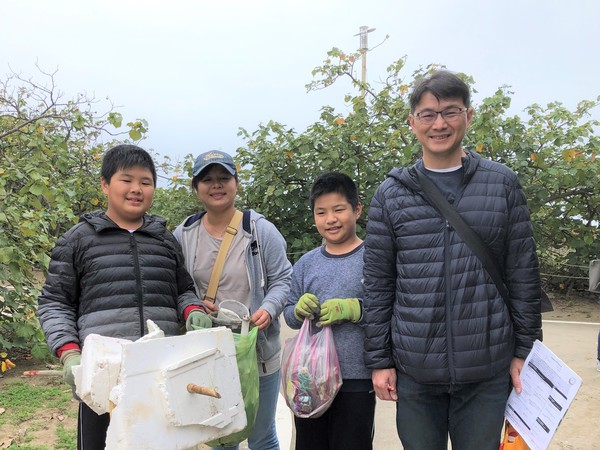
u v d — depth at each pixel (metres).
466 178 2.14
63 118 5.31
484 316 2.07
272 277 2.73
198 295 2.73
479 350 2.06
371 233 2.28
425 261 2.12
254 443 2.79
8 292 4.79
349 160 6.70
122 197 2.30
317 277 2.54
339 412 2.39
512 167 6.63
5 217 4.43
